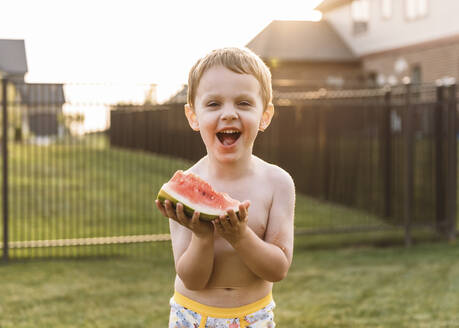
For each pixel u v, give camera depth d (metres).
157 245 7.34
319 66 24.69
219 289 1.79
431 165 7.72
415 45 20.89
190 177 1.65
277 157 9.64
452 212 7.53
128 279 5.68
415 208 8.15
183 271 1.74
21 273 5.90
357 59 24.75
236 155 1.71
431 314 4.50
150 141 11.16
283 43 24.70
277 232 1.81
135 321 4.38
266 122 1.84
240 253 1.67
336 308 4.67
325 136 9.38
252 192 1.80
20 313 4.59
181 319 1.84
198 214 1.59
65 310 4.67
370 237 7.78
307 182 9.73
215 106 1.70
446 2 19.08
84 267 6.17
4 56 32.84
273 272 1.72
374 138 8.73
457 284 5.37
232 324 1.79
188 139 10.72
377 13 23.31
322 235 7.94
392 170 8.09
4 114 6.45
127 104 6.89
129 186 11.37
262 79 1.75
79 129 7.24
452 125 7.43
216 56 1.71
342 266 6.20
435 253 6.78
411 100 7.62
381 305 4.75
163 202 1.64
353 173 8.95
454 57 18.88
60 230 7.86
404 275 5.75
